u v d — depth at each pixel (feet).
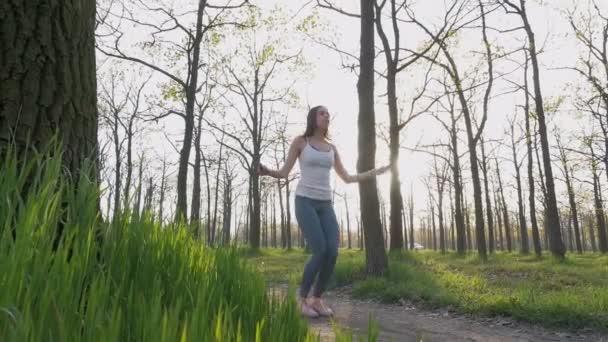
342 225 215.92
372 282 23.84
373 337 4.04
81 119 7.47
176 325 3.38
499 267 40.29
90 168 6.64
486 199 108.06
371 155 30.68
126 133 92.58
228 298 6.23
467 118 66.08
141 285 5.41
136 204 6.90
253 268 7.54
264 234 196.85
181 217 8.53
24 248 3.82
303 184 13.89
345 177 15.29
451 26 46.98
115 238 6.07
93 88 7.95
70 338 3.21
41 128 6.80
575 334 14.67
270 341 4.50
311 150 13.94
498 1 58.39
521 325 15.76
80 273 4.34
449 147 87.56
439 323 16.11
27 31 6.91
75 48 7.51
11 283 3.34
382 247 28.40
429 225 241.35
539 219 162.61
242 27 52.26
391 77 51.01
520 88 64.59
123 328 3.94
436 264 42.42
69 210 5.74
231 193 129.90
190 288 5.66
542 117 62.95
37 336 2.95
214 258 7.27
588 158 74.95
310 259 13.82
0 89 6.61
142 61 44.19
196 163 74.69
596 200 103.45
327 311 14.28
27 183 6.27
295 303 5.41
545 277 32.60
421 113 50.75
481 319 16.84
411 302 20.27
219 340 3.56
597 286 26.00
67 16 7.39
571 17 69.77
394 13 53.31
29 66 6.84
